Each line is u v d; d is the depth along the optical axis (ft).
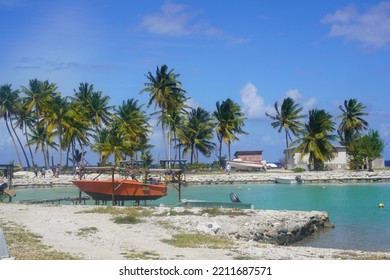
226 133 320.09
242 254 53.93
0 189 138.51
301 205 142.72
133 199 122.01
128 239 61.82
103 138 269.64
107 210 90.43
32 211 89.86
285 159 332.39
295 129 325.62
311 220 90.58
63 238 60.23
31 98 301.02
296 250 60.95
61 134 272.31
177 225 75.77
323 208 133.18
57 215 83.56
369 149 280.51
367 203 146.41
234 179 246.88
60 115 266.36
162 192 124.77
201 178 246.47
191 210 91.15
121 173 128.16
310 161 284.82
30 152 331.16
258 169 312.91
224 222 80.48
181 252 53.57
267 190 203.00
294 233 81.87
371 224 100.58
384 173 256.93
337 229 94.12
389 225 98.73
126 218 77.92
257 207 137.90
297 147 282.97
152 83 277.64
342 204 144.15
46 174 274.57
